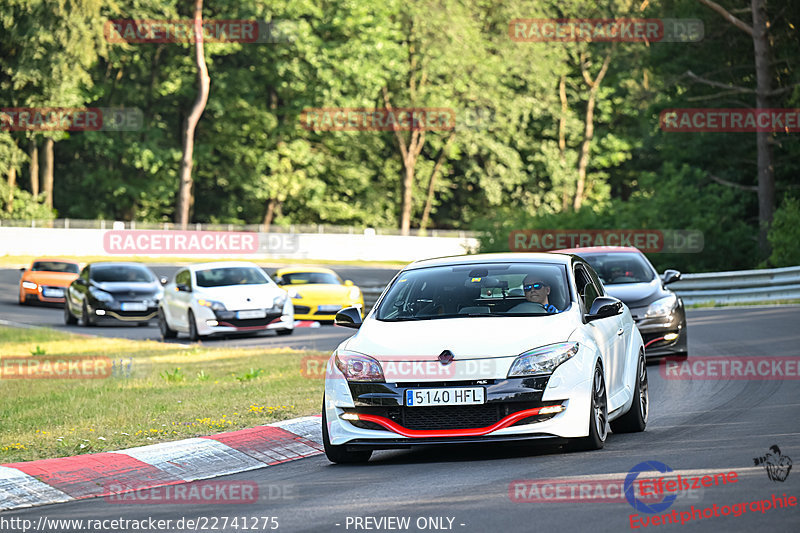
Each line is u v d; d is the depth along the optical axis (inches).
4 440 1581.0
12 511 1177.4
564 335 1347.2
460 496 1092.5
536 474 1194.0
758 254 5211.6
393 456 1429.6
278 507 1102.4
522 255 1573.6
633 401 1534.2
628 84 6264.8
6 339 3651.6
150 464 1375.5
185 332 3678.6
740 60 6028.5
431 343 1322.6
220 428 1648.6
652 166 7037.4
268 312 3663.9
